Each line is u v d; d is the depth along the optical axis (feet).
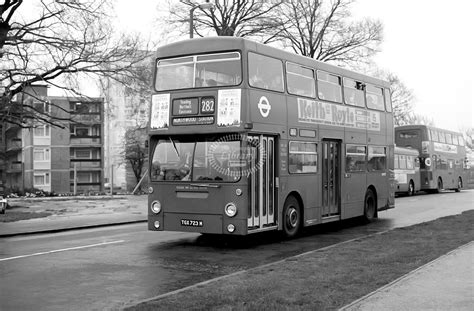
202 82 41.14
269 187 42.55
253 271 28.68
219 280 26.45
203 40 41.57
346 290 23.41
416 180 129.90
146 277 29.50
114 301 24.00
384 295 22.13
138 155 225.56
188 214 41.04
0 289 26.35
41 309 22.62
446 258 30.73
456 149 155.84
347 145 54.65
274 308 20.25
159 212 42.22
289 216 45.14
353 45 123.65
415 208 81.46
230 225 39.42
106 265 33.17
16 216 68.03
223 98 40.01
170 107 42.11
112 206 90.63
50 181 221.66
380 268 28.63
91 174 229.86
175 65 42.55
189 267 32.68
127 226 60.13
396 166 118.42
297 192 46.03
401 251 34.60
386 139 64.13
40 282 27.99
